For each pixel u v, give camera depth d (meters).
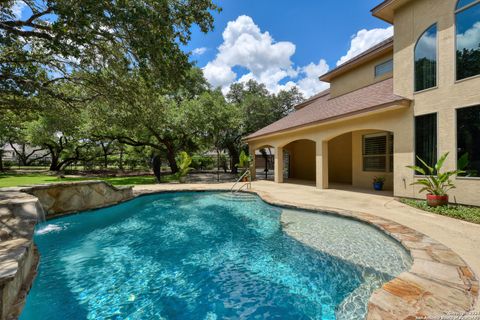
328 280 3.91
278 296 3.65
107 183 9.56
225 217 8.23
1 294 2.71
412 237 4.60
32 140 22.98
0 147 32.12
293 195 10.07
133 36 6.46
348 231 5.82
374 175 11.69
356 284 3.69
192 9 7.29
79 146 26.14
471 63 6.55
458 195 6.72
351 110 9.67
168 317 3.28
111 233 6.80
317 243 5.20
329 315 3.12
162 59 7.25
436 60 7.28
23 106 10.72
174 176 20.66
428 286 2.88
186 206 10.03
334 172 15.31
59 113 12.21
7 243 3.85
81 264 4.91
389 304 2.53
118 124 15.62
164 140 20.12
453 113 6.88
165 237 6.41
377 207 7.35
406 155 8.04
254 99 25.58
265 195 10.16
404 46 8.27
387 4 8.49
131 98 10.57
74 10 5.41
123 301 3.66
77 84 10.52
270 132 14.94
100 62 9.12
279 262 4.66
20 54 8.39
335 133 10.76
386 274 3.83
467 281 2.98
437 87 7.22
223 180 18.50
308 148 17.72
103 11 5.68
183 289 3.94
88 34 6.10
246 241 5.89
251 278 4.21
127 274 4.48
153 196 11.84
